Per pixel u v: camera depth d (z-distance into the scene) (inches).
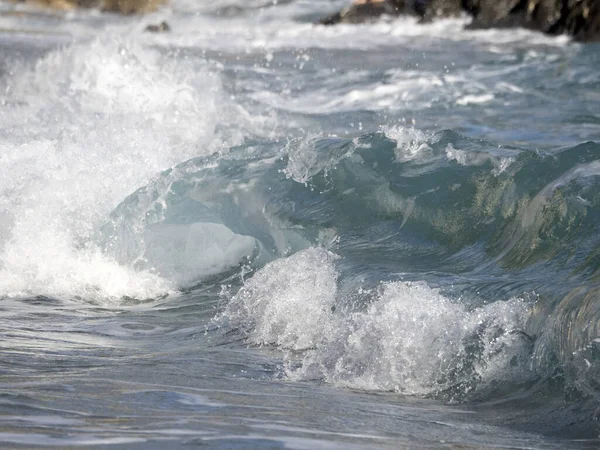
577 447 299.1
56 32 1786.4
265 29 1943.9
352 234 547.2
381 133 606.5
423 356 380.8
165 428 270.5
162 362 400.8
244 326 470.6
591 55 1503.4
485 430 314.0
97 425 271.6
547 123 971.9
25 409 290.2
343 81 1237.1
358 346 398.6
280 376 386.9
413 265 494.9
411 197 556.4
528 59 1456.7
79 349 425.4
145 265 581.6
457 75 1293.1
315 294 462.3
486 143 586.2
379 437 284.4
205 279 569.3
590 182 498.9
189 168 608.4
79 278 561.0
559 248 466.9
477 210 533.0
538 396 345.1
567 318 366.6
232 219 589.9
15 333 450.6
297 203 579.5
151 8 2251.5
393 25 1924.2
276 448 254.1
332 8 2332.7
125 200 600.1
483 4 1872.5
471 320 387.5
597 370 339.3
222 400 327.3
